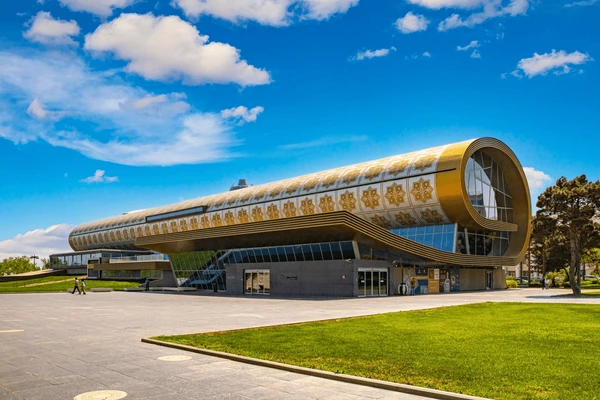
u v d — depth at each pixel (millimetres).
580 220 39625
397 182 51406
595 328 17266
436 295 43562
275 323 19547
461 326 18000
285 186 65438
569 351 12555
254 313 24641
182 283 67250
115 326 19266
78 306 32062
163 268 73688
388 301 33719
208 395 8664
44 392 8961
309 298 38250
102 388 9195
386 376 9750
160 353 12891
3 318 23438
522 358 11602
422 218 51438
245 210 69375
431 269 49406
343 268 40719
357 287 40219
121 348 13742
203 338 15070
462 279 55156
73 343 14781
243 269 51188
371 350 12750
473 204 52625
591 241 40969
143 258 80688
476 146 50438
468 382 9258
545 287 62500
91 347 13969
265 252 51000
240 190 75812
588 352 12414
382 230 40906
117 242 108062
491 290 58688
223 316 23094
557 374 9906
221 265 58469
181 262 67000
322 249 44531
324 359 11523
